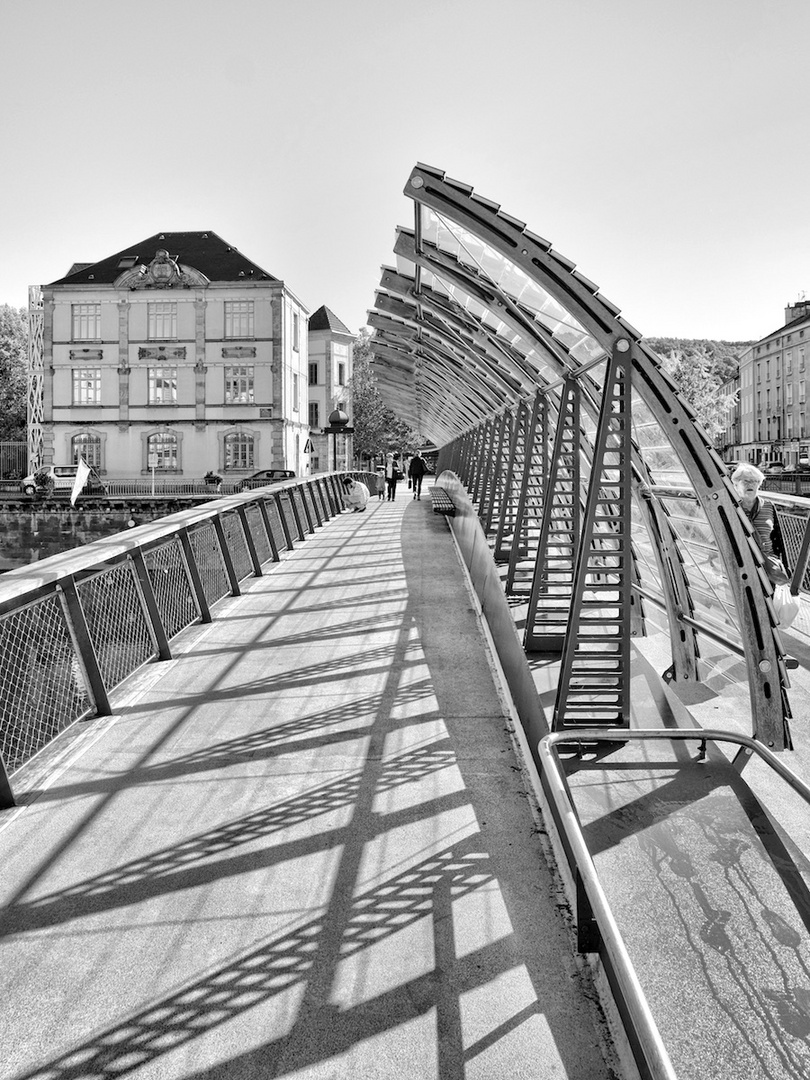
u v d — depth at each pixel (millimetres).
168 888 4164
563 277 5328
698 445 5172
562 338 7184
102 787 5340
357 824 4812
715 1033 2900
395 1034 3174
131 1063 3057
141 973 3533
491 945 3691
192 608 9820
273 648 8656
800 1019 2924
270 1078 2982
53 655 6398
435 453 77625
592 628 8117
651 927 3422
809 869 3791
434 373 17969
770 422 85312
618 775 4812
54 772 5582
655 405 5246
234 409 52438
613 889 3682
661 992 3080
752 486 6676
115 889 4156
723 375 126500
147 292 52312
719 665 7242
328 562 14602
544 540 7277
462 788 5277
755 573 5098
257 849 4539
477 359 11836
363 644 8758
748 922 3467
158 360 52438
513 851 4496
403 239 7199
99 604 7320
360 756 5801
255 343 52250
